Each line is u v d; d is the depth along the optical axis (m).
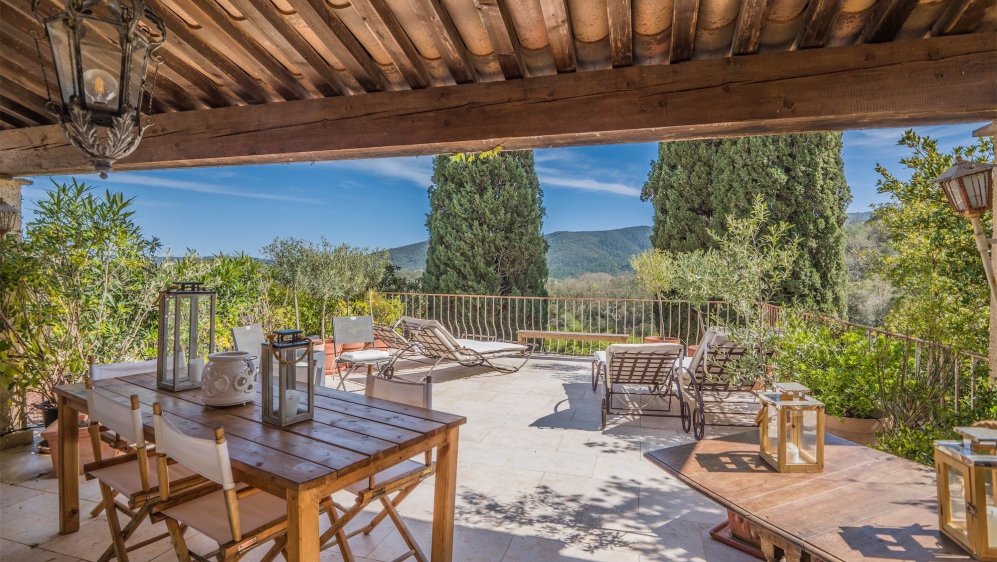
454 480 2.44
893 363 3.65
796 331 4.26
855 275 10.57
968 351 3.25
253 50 3.53
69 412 2.92
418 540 2.84
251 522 2.06
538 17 3.06
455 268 11.99
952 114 2.92
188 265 4.99
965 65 2.77
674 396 5.47
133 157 4.28
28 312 4.15
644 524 3.01
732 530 2.79
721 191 9.91
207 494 2.29
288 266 7.36
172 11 3.32
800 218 9.38
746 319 4.83
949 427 3.08
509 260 12.05
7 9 3.32
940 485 1.59
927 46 2.81
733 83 3.04
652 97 3.17
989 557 1.42
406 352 8.21
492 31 3.14
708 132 3.33
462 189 11.91
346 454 1.94
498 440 4.42
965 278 4.86
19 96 4.11
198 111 4.10
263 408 2.31
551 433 4.61
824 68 2.92
